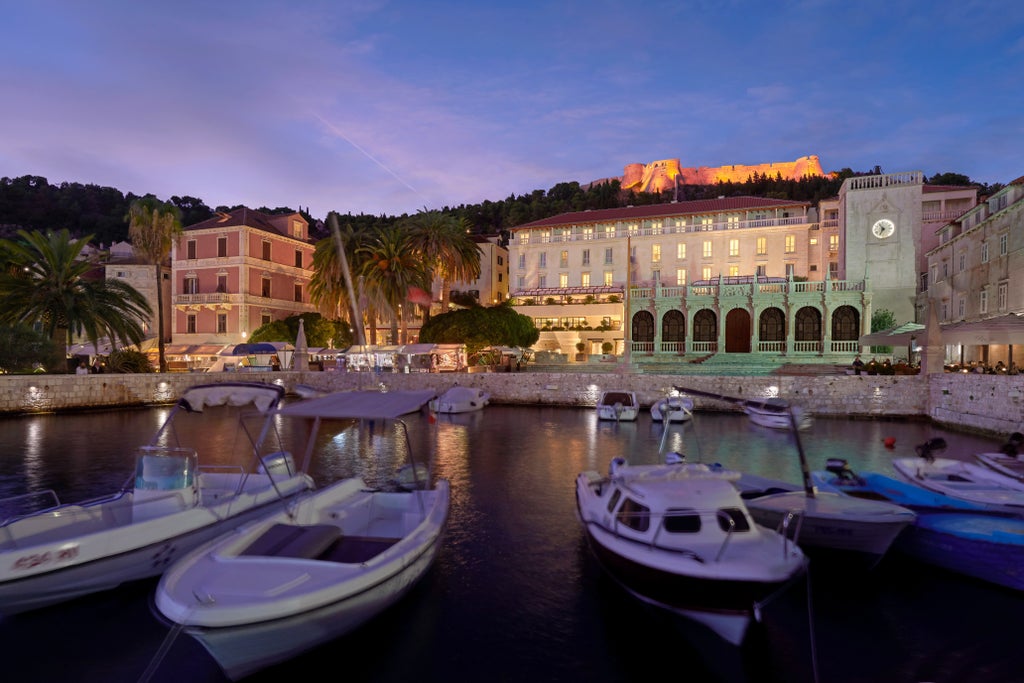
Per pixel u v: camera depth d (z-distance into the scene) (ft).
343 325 196.65
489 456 71.31
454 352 167.32
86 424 100.63
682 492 30.04
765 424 97.50
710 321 183.93
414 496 37.37
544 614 30.04
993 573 32.35
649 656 26.27
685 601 26.04
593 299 205.26
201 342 186.91
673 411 103.30
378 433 91.04
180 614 21.77
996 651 26.50
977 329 91.91
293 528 31.07
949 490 40.32
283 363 175.01
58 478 58.59
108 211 414.00
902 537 36.24
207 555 27.09
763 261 206.18
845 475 43.32
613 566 29.50
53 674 24.76
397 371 166.81
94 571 29.27
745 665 25.58
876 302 178.50
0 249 129.18
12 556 26.78
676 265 215.72
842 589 33.06
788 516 29.25
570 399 130.41
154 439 39.01
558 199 555.28
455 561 36.78
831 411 109.81
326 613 23.81
